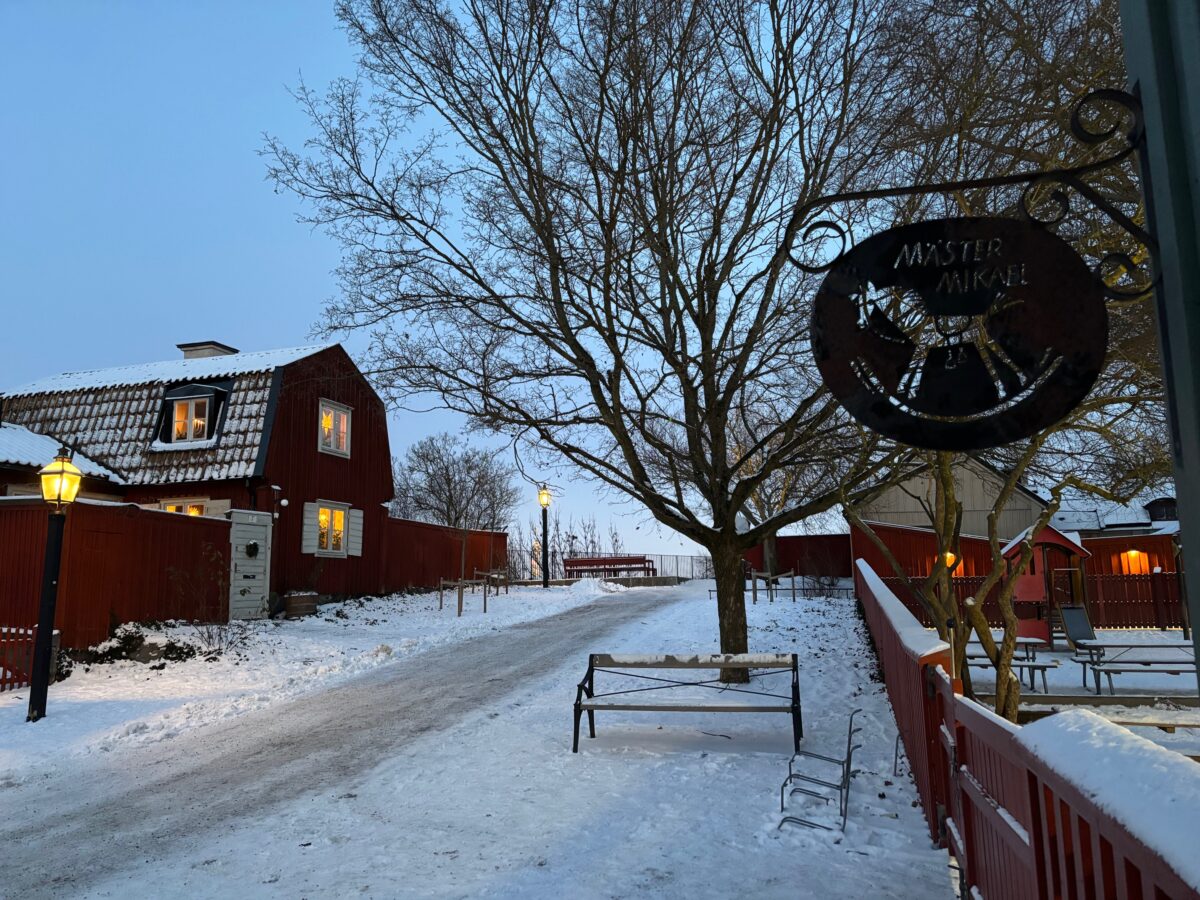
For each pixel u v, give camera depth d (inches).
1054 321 103.3
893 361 107.8
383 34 442.0
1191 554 78.5
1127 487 279.6
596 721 376.2
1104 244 225.8
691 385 461.1
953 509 267.4
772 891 190.2
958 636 264.5
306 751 344.5
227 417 880.3
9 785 316.2
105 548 609.0
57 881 218.8
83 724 413.1
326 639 695.1
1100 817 76.4
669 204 422.9
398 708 420.5
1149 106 84.6
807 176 391.9
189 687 507.8
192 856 232.1
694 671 493.0
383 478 1083.3
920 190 108.9
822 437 422.3
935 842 214.2
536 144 426.0
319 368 935.0
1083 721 93.9
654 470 582.2
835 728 351.3
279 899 199.6
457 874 209.8
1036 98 231.0
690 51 410.9
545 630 708.7
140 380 949.2
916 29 300.7
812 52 392.8
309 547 915.4
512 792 276.5
